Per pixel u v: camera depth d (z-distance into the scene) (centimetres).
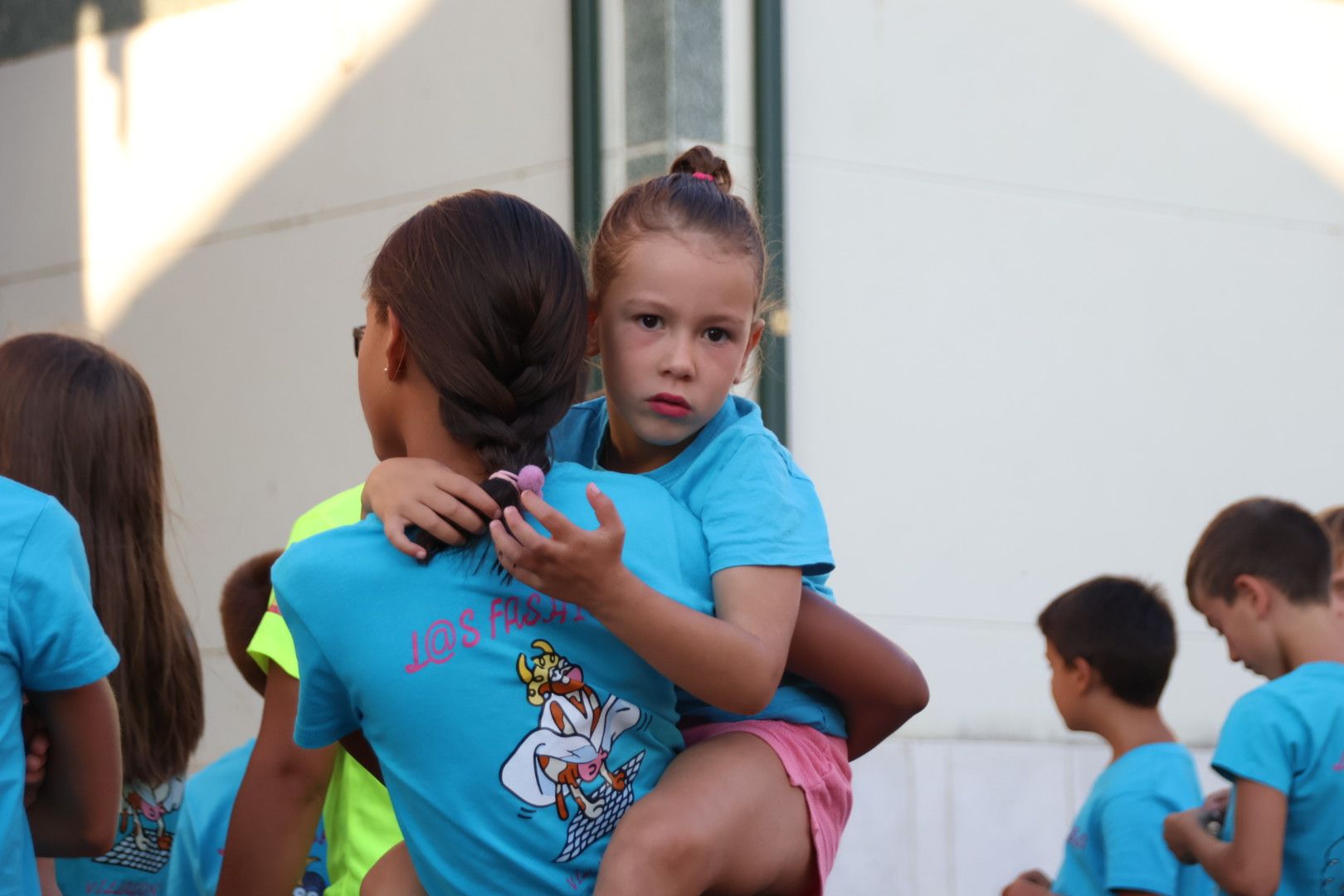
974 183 894
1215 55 978
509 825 299
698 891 301
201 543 976
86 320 1035
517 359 315
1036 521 901
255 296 972
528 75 859
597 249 341
